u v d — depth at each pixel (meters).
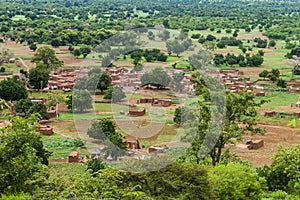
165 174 25.69
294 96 89.38
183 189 25.86
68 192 22.59
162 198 24.98
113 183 23.23
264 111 77.00
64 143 57.81
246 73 109.94
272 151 56.62
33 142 28.41
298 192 33.03
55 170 47.38
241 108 36.06
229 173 30.12
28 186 26.77
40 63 98.25
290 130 66.12
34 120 29.23
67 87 89.31
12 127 27.98
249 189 29.95
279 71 107.25
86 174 24.94
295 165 35.88
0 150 26.78
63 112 74.38
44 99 79.69
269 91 92.31
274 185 36.81
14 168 26.61
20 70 102.38
